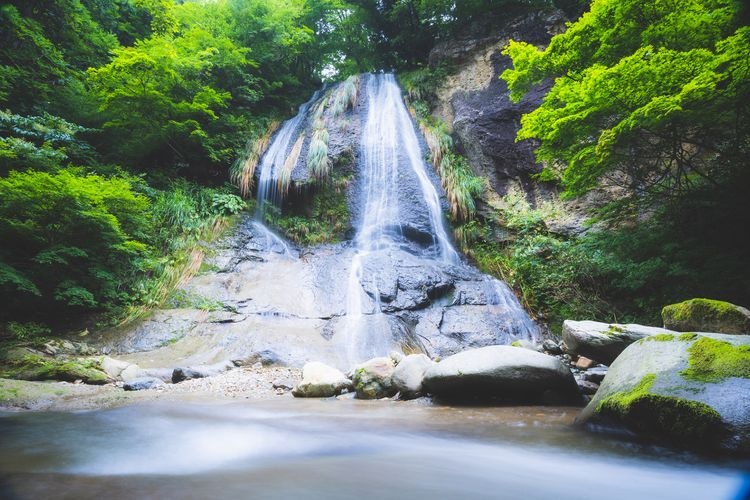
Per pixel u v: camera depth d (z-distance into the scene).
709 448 2.93
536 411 4.65
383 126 15.65
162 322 8.55
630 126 6.69
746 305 6.81
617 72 6.44
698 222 7.98
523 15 16.33
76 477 2.55
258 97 16.20
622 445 3.34
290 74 18.64
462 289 10.35
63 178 8.12
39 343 7.41
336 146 14.58
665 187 8.54
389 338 8.41
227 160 14.27
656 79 6.45
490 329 9.12
